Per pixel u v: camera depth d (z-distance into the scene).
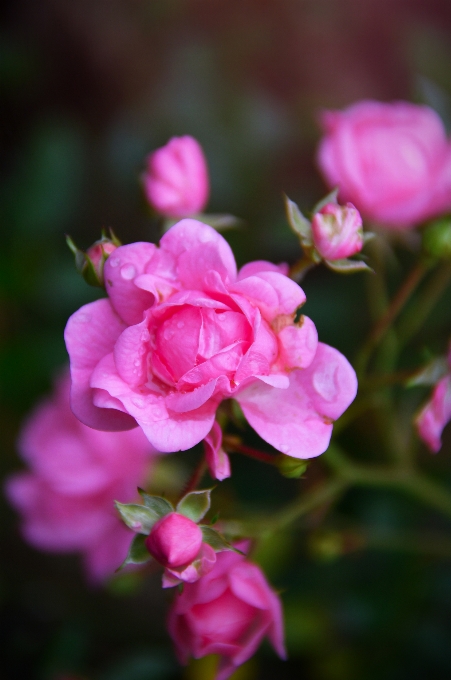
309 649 0.33
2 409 0.39
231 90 0.38
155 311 0.23
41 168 0.36
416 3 0.49
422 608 0.33
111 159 0.38
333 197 0.25
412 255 0.35
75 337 0.23
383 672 0.33
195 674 0.32
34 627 0.35
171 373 0.23
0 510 0.39
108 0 0.52
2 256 0.35
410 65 0.37
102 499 0.31
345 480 0.29
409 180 0.30
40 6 0.53
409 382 0.27
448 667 0.32
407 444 0.33
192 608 0.25
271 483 0.34
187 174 0.28
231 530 0.27
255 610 0.25
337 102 0.38
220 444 0.23
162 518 0.23
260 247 0.36
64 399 0.31
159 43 0.50
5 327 0.36
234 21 0.47
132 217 0.42
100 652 0.35
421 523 0.33
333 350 0.23
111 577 0.31
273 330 0.23
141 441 0.30
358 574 0.33
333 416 0.23
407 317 0.35
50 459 0.31
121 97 0.51
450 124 0.33
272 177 0.38
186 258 0.23
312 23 0.47
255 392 0.23
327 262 0.25
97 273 0.24
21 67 0.46
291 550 0.34
